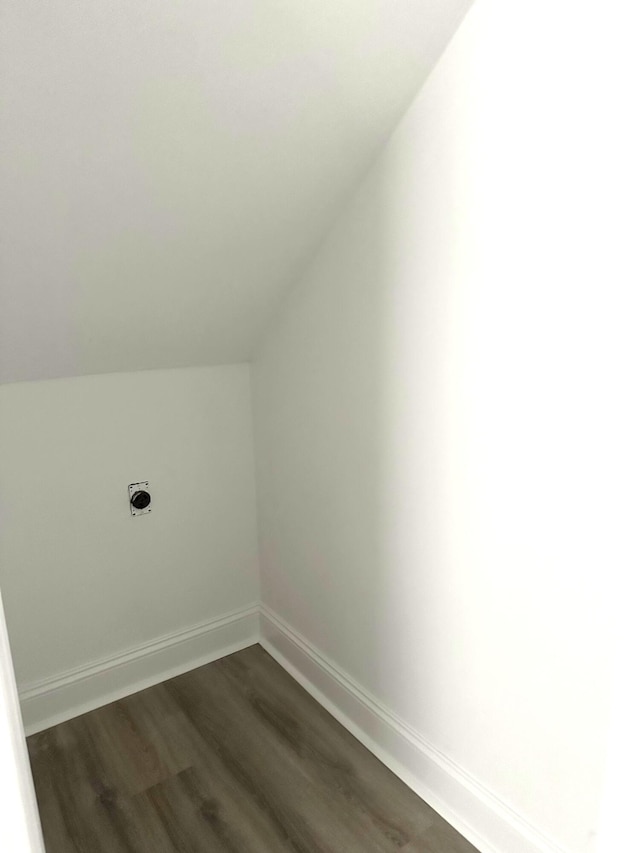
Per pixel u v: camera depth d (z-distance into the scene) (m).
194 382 2.05
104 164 1.21
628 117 0.95
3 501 1.76
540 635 1.25
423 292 1.37
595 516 1.10
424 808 1.60
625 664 1.11
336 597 1.90
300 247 1.66
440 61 1.22
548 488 1.17
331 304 1.67
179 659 2.21
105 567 1.99
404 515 1.55
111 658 2.06
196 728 1.91
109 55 1.01
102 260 1.44
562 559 1.18
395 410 1.51
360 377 1.62
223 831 1.55
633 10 0.92
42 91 1.03
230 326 1.90
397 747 1.73
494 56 1.12
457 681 1.49
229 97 1.17
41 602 1.89
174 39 1.02
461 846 1.49
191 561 2.19
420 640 1.58
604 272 1.02
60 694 1.96
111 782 1.70
